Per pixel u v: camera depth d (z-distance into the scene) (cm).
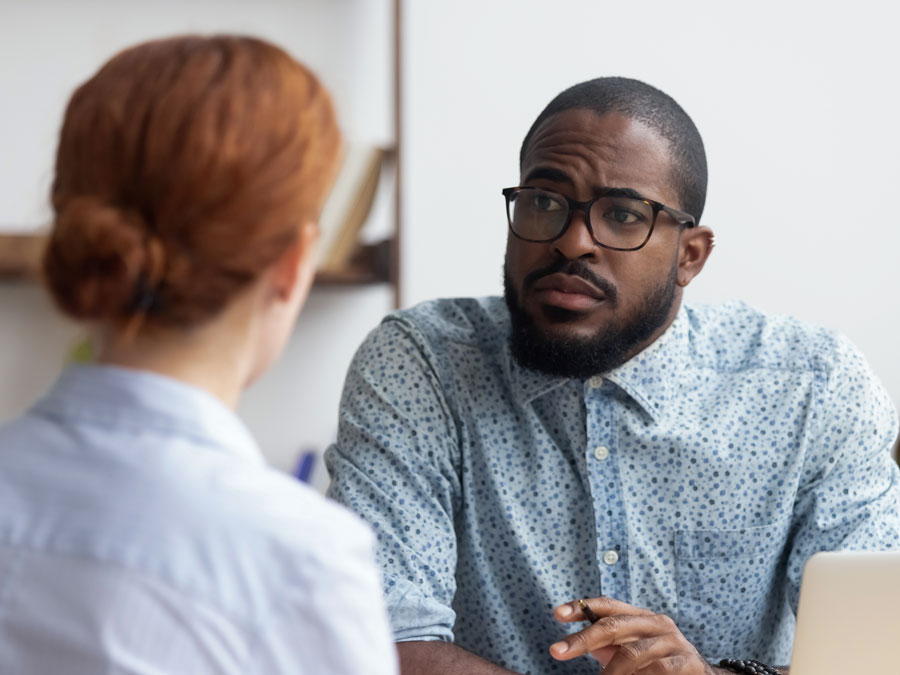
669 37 304
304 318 304
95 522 78
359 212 274
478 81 301
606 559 174
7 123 284
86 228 77
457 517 181
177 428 82
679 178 168
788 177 308
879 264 312
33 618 76
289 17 294
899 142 309
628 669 147
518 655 181
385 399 178
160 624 75
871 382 185
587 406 176
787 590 183
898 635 130
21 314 288
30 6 282
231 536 78
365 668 80
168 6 289
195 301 81
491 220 304
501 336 186
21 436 83
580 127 164
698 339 187
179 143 78
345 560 81
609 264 164
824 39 306
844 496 179
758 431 178
